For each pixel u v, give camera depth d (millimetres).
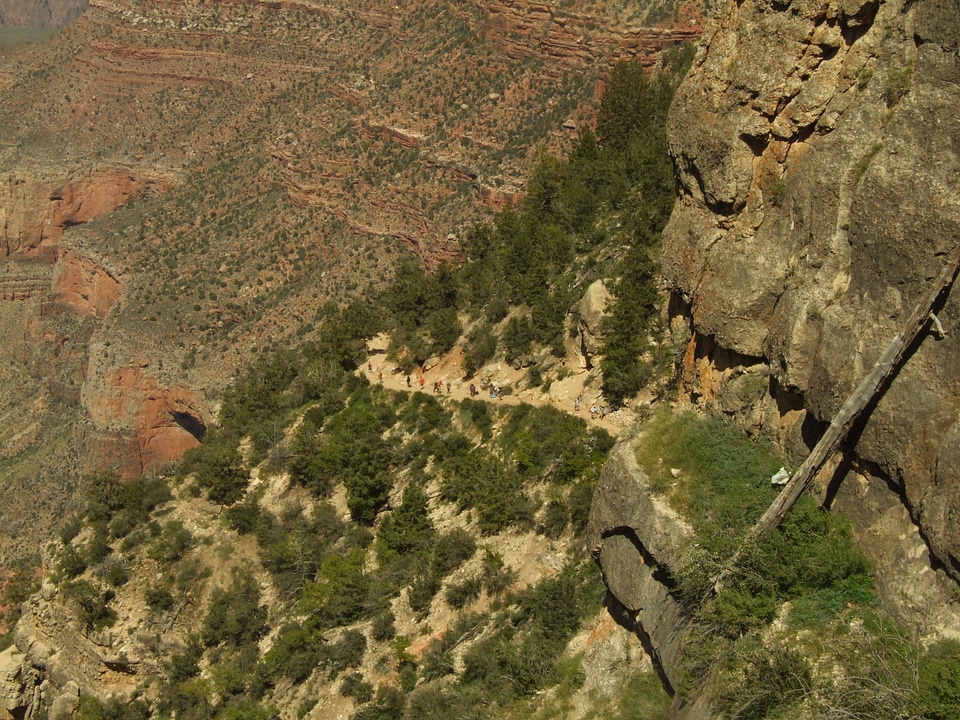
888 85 26000
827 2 27422
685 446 29219
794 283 27578
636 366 46250
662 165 59031
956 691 21328
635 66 79562
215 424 77688
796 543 25719
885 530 24562
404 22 150750
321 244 129750
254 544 57500
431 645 41250
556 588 37812
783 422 28141
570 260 61156
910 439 23641
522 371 55094
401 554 48906
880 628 23547
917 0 25859
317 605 48094
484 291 65562
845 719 22266
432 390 60500
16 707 56812
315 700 43281
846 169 26344
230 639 51969
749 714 23938
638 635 31000
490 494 46156
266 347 121438
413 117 129875
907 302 24203
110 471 66812
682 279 31344
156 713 50625
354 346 69625
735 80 29062
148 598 56094
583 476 43969
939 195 23844
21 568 110000
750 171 29219
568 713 31531
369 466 54719
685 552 26906
